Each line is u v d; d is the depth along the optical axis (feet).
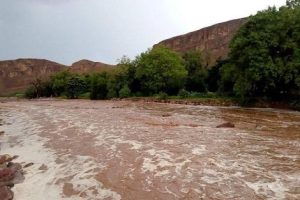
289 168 37.81
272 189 31.22
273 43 133.59
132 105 148.87
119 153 45.88
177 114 102.01
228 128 69.00
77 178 36.76
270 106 136.98
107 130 65.05
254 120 87.20
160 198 30.25
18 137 63.52
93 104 164.45
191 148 47.85
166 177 35.40
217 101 153.17
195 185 32.78
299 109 122.72
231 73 151.74
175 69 214.28
